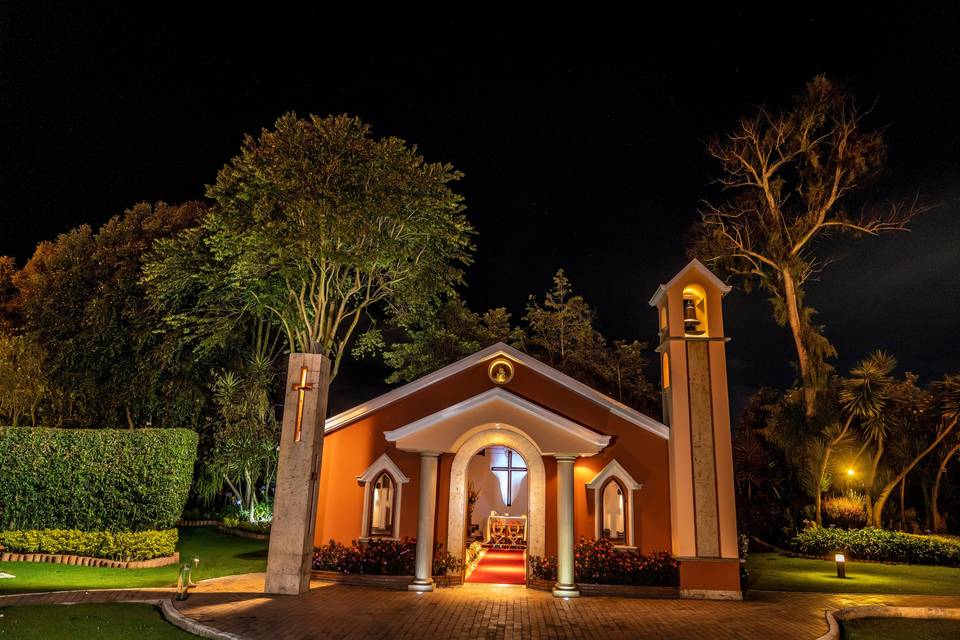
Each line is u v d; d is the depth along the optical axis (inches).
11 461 663.1
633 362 1384.1
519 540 855.7
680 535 552.1
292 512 514.6
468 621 427.8
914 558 776.3
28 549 634.8
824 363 1030.4
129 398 1011.3
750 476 1133.7
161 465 663.1
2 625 380.2
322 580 567.8
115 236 1059.9
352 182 836.0
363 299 1048.8
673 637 395.2
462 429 567.5
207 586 528.7
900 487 1102.4
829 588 590.9
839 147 1051.9
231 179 834.2
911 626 462.6
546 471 609.9
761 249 1153.4
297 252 820.6
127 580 555.5
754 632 411.2
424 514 554.9
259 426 979.9
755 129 1113.4
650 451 618.5
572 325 1359.5
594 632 404.8
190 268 941.2
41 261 1216.2
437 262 1001.5
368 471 639.1
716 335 599.2
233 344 1089.4
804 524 954.7
